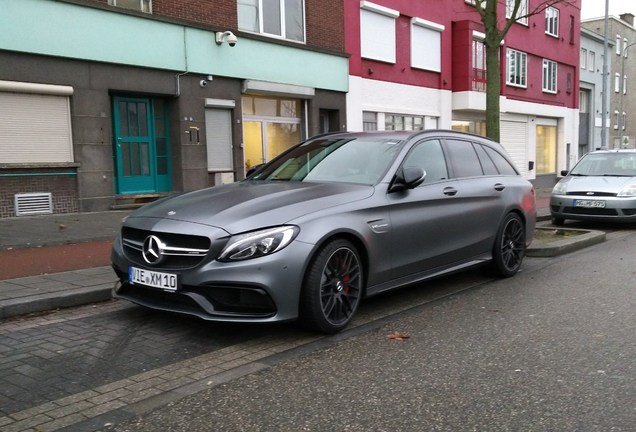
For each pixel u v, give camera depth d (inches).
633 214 437.7
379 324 195.5
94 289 218.7
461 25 888.3
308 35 651.5
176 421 123.3
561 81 1234.6
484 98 928.3
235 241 163.9
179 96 526.0
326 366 155.8
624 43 1761.8
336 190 192.7
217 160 568.4
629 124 1831.9
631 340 176.2
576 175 490.3
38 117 436.1
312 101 661.9
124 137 507.2
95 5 456.1
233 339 178.4
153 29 499.2
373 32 743.7
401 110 797.9
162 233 173.5
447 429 119.3
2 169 417.1
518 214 276.1
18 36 415.5
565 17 1222.9
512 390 138.9
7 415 126.3
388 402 132.6
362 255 191.2
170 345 172.9
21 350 167.5
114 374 150.0
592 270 288.8
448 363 157.5
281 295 164.6
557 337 179.9
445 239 226.5
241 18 584.4
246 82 578.2
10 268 257.8
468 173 250.8
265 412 127.6
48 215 439.8
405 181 202.8
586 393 136.7
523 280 267.3
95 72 463.5
